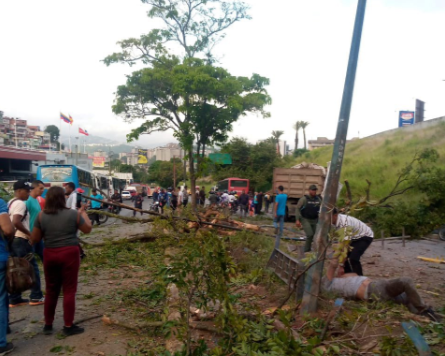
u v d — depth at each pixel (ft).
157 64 58.59
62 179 86.28
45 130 473.67
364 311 15.26
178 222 28.99
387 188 78.23
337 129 16.43
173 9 56.13
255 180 136.15
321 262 16.31
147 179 280.31
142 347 14.60
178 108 54.65
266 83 57.00
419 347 11.71
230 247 27.81
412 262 33.06
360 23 16.46
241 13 57.77
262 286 22.04
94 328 16.66
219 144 60.18
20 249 19.35
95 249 34.06
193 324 15.31
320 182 72.43
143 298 20.27
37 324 17.25
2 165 154.92
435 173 57.06
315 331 14.49
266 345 12.76
